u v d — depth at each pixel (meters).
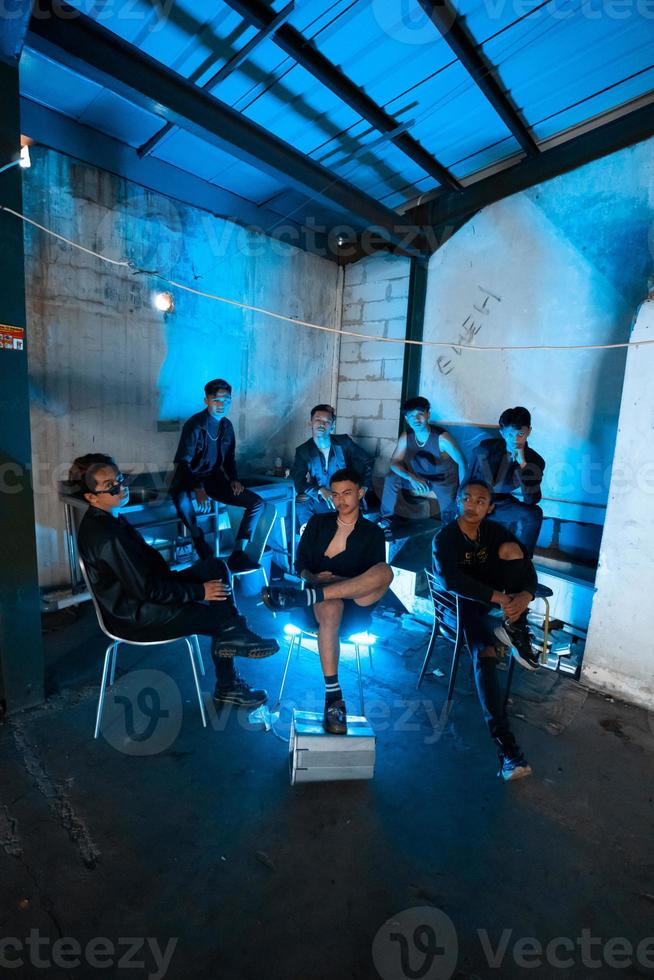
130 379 3.65
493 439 3.63
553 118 3.02
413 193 3.91
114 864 1.64
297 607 2.19
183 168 3.61
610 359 3.31
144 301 3.64
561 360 3.53
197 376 4.07
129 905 1.51
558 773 2.17
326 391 5.14
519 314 3.71
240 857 1.69
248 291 4.29
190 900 1.54
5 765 2.05
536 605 3.57
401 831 1.83
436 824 1.87
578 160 3.21
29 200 2.99
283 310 4.59
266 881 1.61
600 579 2.77
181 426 4.02
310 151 3.31
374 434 4.82
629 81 2.70
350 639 2.46
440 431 4.04
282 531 4.31
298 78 2.63
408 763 2.20
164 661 2.92
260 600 3.83
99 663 2.85
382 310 4.66
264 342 4.50
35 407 3.19
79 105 2.87
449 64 2.55
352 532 2.45
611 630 2.75
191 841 1.74
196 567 2.47
